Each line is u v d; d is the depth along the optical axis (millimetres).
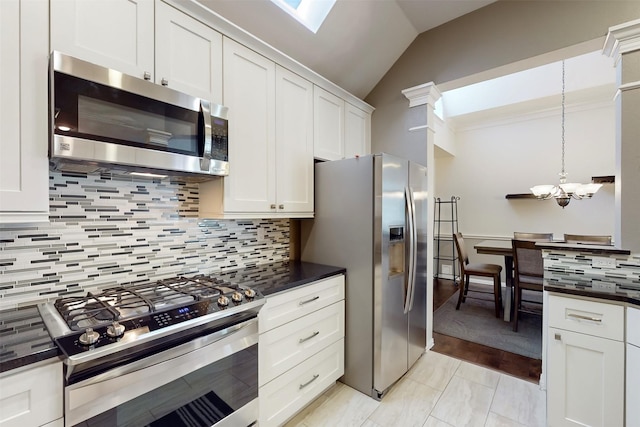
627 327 1438
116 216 1561
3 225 1249
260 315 1568
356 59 2680
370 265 2059
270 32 2127
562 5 2123
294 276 1920
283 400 1713
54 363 936
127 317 1136
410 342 2357
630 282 1729
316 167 2352
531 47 2242
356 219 2131
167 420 1160
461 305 4121
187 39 1515
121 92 1229
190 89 1521
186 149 1438
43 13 1091
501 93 4535
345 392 2123
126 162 1239
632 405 1403
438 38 2689
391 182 2104
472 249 5461
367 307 2080
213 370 1320
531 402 1998
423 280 2570
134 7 1331
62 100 1083
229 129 1698
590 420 1533
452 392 2121
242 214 1785
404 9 2479
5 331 1041
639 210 1772
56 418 938
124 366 1043
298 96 2180
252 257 2252
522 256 3152
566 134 4605
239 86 1754
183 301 1334
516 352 2721
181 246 1833
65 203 1399
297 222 2602
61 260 1388
